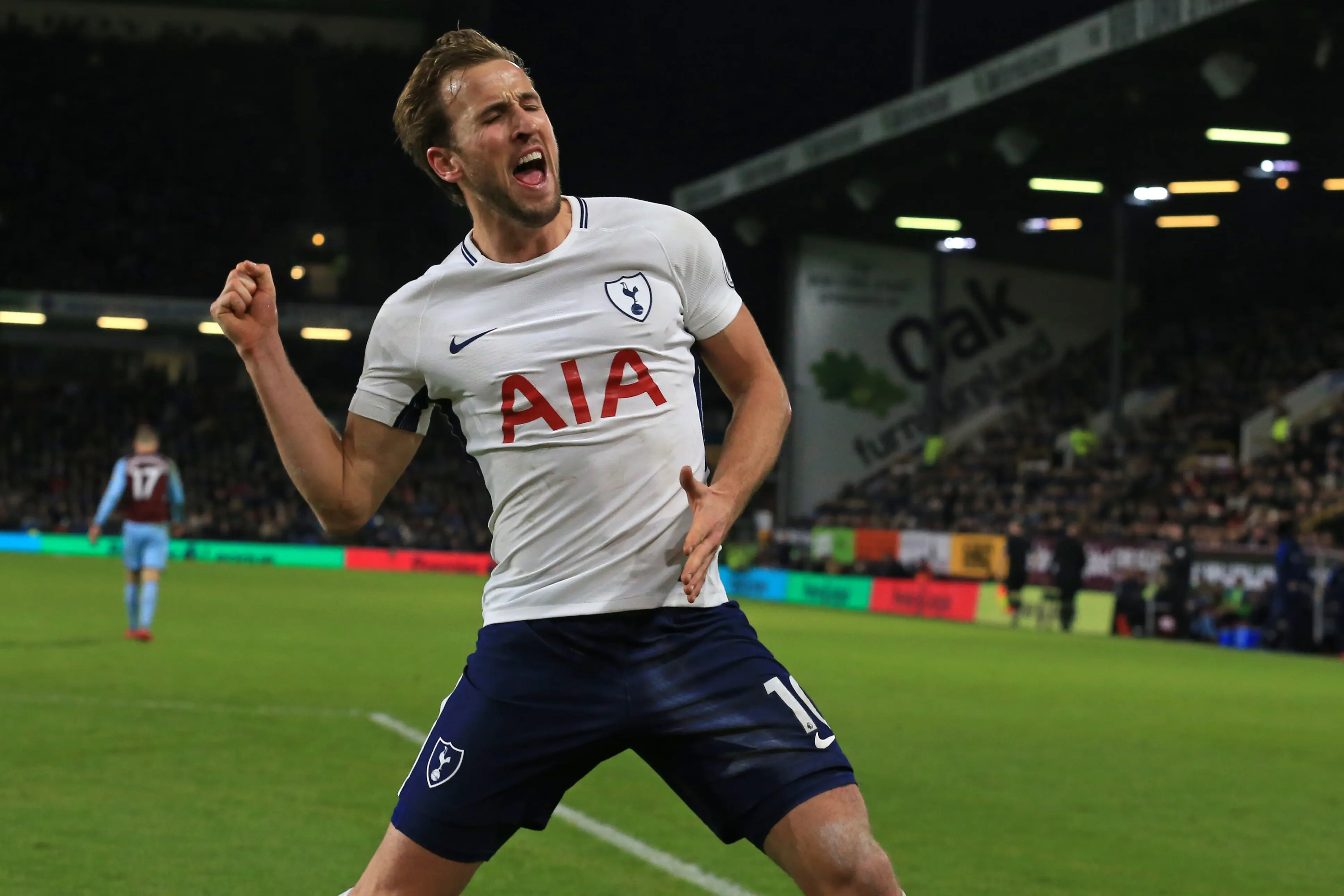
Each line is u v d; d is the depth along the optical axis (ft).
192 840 23.63
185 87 184.55
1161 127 104.42
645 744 11.56
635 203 12.15
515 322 11.68
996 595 98.27
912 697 48.83
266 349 11.95
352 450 12.38
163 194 181.37
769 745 11.10
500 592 11.86
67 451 169.68
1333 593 77.82
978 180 122.42
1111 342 148.56
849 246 143.43
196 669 49.11
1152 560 94.32
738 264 162.91
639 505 11.55
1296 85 92.17
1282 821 28.32
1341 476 99.76
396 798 27.48
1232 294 148.36
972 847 25.16
